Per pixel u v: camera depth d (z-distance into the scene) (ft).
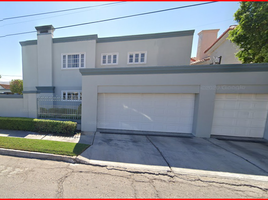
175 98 18.31
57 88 33.01
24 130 18.25
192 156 11.57
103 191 7.04
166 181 8.12
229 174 8.94
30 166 9.48
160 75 17.15
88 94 18.44
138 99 18.88
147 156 11.35
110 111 19.34
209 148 13.52
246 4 15.55
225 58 30.19
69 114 20.36
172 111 18.52
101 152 11.89
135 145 13.87
